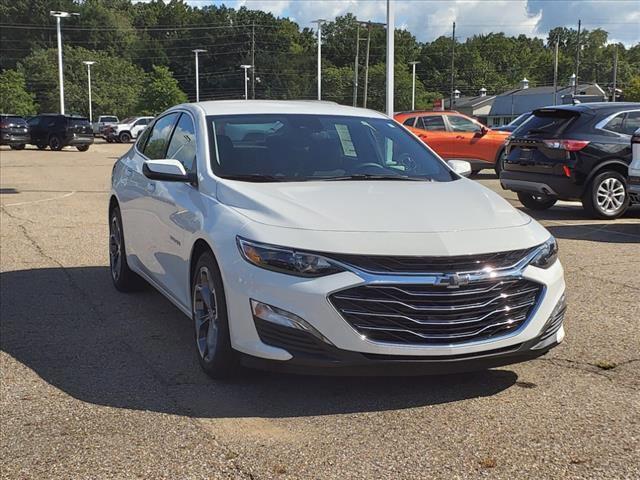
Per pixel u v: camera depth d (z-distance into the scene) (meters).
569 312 5.83
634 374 4.43
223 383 4.30
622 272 7.26
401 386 4.23
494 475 3.18
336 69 103.56
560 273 4.19
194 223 4.48
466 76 127.69
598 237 9.34
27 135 35.22
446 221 4.00
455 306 3.71
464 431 3.63
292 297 3.69
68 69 96.12
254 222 3.99
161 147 5.89
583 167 10.76
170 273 5.06
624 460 3.32
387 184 4.69
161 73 85.25
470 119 18.45
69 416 3.84
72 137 34.97
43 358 4.79
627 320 5.59
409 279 3.65
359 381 4.31
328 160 5.02
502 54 138.25
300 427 3.68
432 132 18.03
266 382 4.30
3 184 16.97
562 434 3.59
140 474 3.21
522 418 3.78
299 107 5.63
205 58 116.62
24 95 87.12
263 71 111.19
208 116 5.24
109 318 5.75
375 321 3.66
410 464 3.29
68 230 10.07
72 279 7.13
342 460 3.33
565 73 136.25
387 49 16.73
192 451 3.43
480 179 18.08
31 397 4.11
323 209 4.05
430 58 128.25
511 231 4.04
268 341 3.78
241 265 3.88
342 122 5.50
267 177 4.73
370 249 3.69
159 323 5.61
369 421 3.75
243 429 3.67
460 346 3.72
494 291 3.81
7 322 5.64
